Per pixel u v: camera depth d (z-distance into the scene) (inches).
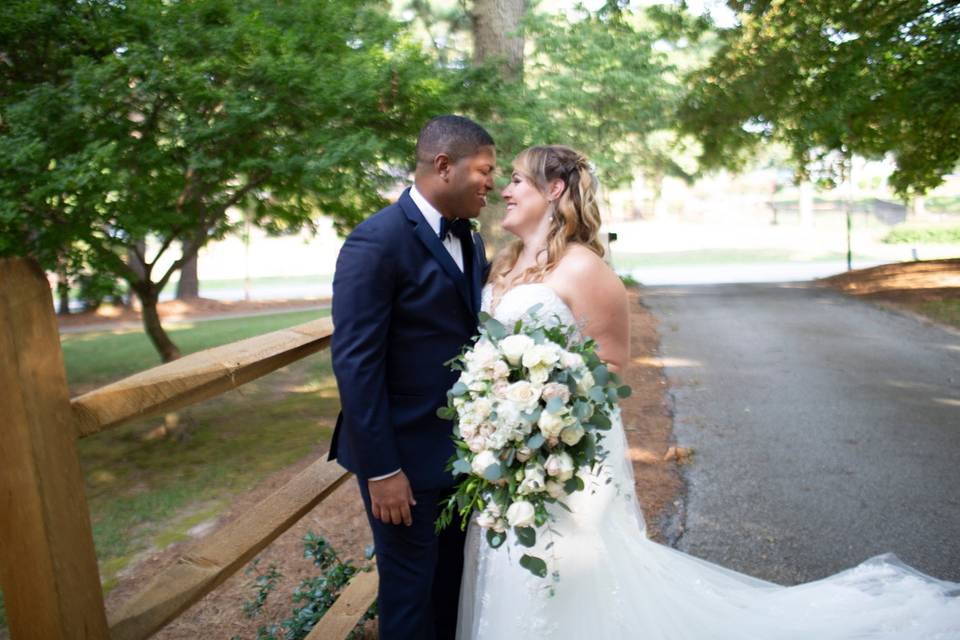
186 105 244.7
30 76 251.4
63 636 53.3
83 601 55.3
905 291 662.5
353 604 110.3
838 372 365.4
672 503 193.6
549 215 103.7
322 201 316.2
